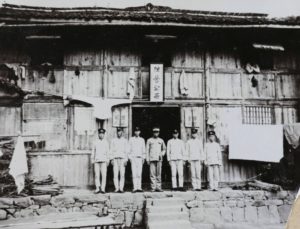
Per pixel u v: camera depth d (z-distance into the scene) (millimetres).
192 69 10828
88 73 10398
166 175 12117
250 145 10422
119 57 10562
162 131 12961
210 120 10680
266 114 11031
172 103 10617
